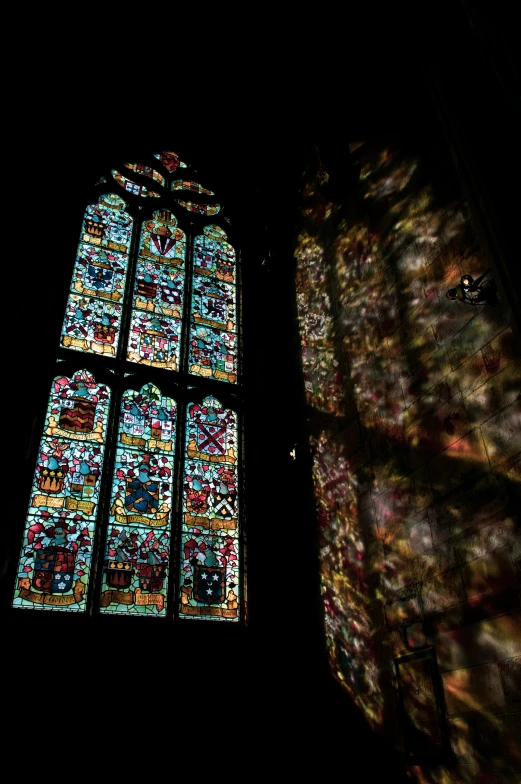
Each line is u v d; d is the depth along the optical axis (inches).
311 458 358.6
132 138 459.2
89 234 401.4
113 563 299.9
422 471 268.4
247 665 297.6
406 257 313.7
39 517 296.7
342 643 296.2
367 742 266.2
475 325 253.4
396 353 305.1
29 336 335.3
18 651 259.0
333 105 393.1
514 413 223.3
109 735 255.1
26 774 234.1
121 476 325.4
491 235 225.3
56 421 325.4
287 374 400.5
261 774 269.1
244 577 326.0
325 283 389.1
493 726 204.2
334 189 386.3
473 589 226.2
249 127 487.5
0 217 354.0
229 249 452.1
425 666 240.1
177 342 388.5
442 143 299.3
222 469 355.3
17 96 398.9
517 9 201.3
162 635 288.4
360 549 299.7
